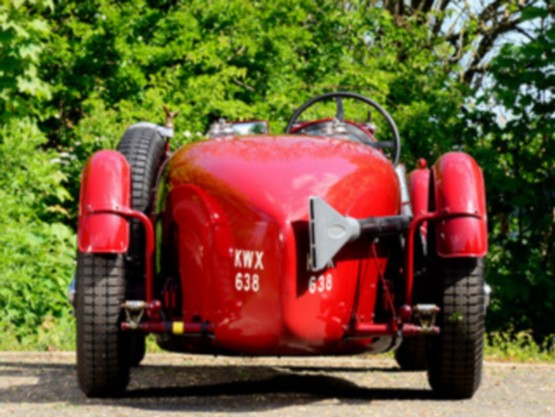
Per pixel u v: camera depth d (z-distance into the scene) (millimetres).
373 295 5184
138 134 5988
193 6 14836
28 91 12180
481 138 13125
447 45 19172
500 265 12219
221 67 14531
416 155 14367
